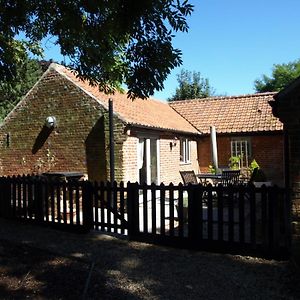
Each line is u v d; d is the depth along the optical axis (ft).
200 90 158.81
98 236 28.60
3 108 93.04
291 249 21.76
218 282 18.89
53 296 17.40
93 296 17.31
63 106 52.31
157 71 25.00
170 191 26.04
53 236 28.86
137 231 27.37
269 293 17.48
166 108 78.02
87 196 30.12
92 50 29.27
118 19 22.85
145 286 18.44
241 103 78.28
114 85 33.50
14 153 56.75
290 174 21.95
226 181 49.03
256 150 69.46
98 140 49.37
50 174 44.96
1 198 36.29
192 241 24.99
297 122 21.33
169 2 22.07
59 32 28.71
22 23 28.68
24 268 20.89
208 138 74.18
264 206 22.81
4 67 32.35
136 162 49.75
